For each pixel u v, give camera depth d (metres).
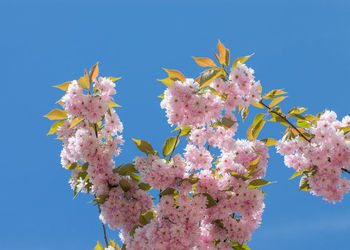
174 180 3.30
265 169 3.84
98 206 3.96
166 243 3.08
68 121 4.10
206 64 3.52
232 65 3.52
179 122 3.39
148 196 3.78
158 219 3.23
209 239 3.50
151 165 3.42
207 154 3.41
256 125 3.92
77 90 3.44
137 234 3.29
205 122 3.46
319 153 3.74
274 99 3.89
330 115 3.98
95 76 3.60
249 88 3.46
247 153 3.76
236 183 3.40
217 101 3.37
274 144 4.07
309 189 3.93
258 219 3.73
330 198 3.79
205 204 3.35
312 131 3.82
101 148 3.80
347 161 3.69
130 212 3.71
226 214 3.41
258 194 3.42
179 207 3.21
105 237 3.97
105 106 3.50
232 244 3.66
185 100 3.27
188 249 3.15
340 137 3.72
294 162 3.96
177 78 3.37
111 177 3.78
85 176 3.94
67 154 4.11
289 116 3.87
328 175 3.75
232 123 3.44
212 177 3.41
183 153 3.44
